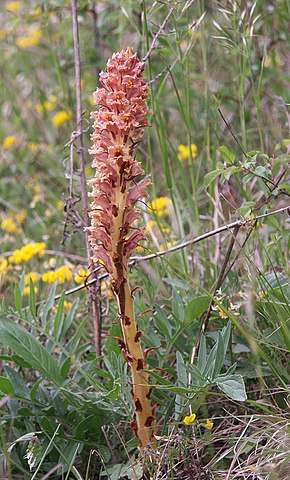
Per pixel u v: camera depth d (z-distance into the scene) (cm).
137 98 100
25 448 115
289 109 155
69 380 115
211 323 125
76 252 172
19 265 166
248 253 133
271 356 121
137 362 105
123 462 113
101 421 115
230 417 116
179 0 136
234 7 136
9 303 153
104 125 100
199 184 176
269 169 118
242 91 143
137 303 123
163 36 141
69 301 153
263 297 122
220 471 107
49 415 115
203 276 142
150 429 107
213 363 107
